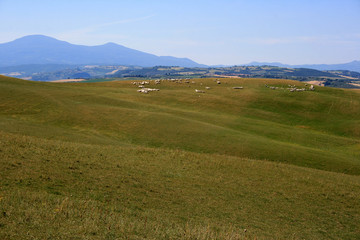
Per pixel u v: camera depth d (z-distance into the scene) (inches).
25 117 2277.3
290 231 823.7
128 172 1151.0
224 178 1257.4
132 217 716.0
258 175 1365.7
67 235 514.6
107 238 532.7
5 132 1588.3
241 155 1904.5
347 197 1194.0
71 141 1765.5
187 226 680.4
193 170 1325.0
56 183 893.2
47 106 2615.7
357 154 2289.6
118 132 2215.8
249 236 714.2
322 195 1187.3
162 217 767.1
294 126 3331.7
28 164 1013.2
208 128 2416.3
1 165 946.7
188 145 2028.8
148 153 1549.0
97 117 2490.2
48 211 618.5
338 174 1622.8
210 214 862.5
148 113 2741.1
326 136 2746.1
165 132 2258.9
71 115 2460.6
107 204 799.1
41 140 1478.8
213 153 1908.2
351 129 3230.8
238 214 896.9
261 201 1040.8
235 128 2682.1
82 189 886.4
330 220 949.2
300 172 1515.7
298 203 1066.1
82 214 643.5
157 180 1112.2
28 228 518.9
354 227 911.7
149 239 563.5
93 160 1234.0
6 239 465.7
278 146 2123.5
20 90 3043.8
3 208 596.4
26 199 688.4
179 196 978.1
